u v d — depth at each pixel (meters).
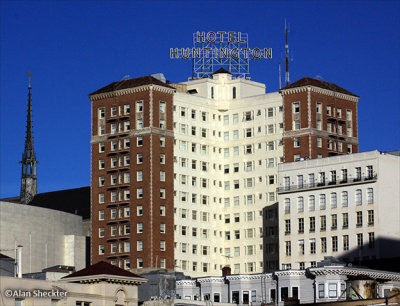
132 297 178.00
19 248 184.88
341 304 171.75
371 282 192.88
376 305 166.00
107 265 177.62
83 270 176.75
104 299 172.50
